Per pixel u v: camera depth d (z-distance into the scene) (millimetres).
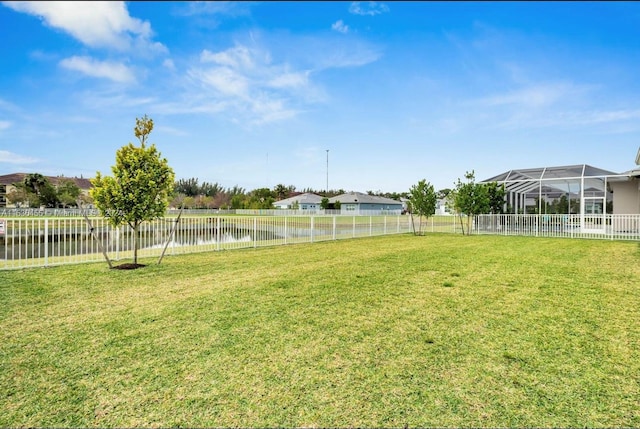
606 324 4035
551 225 17422
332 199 63469
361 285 6039
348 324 4051
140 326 3986
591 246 12258
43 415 2303
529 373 2861
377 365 3004
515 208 21453
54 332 3803
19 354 3238
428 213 18531
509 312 4496
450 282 6262
